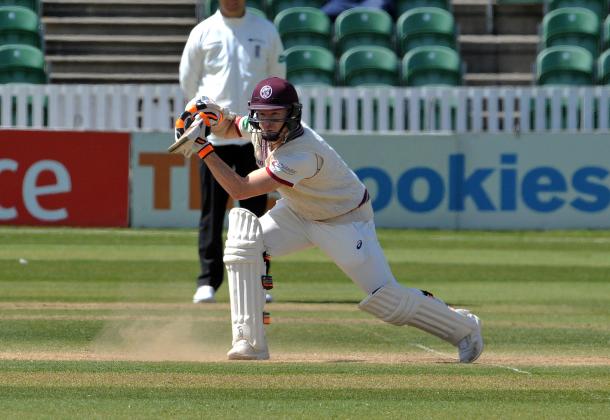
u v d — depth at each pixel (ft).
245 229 73.77
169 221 185.98
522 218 189.37
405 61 229.25
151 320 97.30
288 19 239.91
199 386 64.54
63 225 184.65
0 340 84.74
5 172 183.21
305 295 119.85
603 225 189.57
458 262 151.43
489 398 62.18
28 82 224.33
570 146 188.44
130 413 56.90
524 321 101.14
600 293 123.95
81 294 116.88
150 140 185.37
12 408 57.77
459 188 188.65
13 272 135.54
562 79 230.07
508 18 256.52
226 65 110.11
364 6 253.24
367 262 74.28
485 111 218.18
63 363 72.84
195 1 254.06
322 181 72.49
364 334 91.56
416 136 188.03
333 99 197.67
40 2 248.73
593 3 255.29
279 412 57.67
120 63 240.53
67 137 184.03
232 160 109.19
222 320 98.22
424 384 66.13
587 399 62.13
